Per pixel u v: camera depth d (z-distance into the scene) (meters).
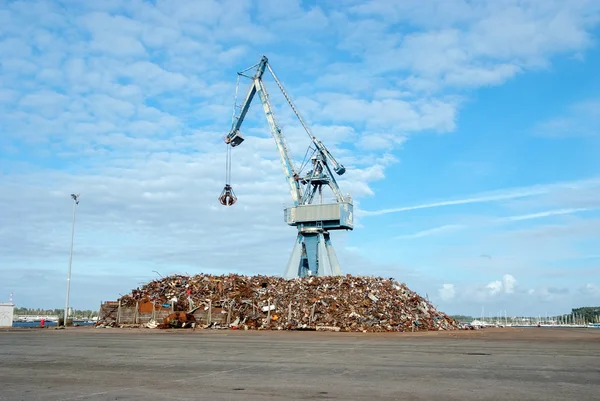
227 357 20.34
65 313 55.81
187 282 57.75
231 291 54.75
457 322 61.91
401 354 22.00
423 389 12.16
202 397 10.95
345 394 11.41
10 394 11.40
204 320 50.66
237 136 76.00
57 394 11.39
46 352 22.59
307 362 18.45
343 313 48.88
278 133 77.06
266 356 20.80
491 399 10.83
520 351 24.12
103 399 10.72
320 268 69.50
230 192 67.31
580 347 27.36
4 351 23.16
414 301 56.53
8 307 55.97
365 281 56.81
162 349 24.33
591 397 11.11
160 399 10.70
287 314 49.81
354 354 21.86
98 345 26.95
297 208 72.94
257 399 10.71
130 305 53.66
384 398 10.91
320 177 74.25
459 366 17.27
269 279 59.66
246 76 79.38
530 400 10.70
